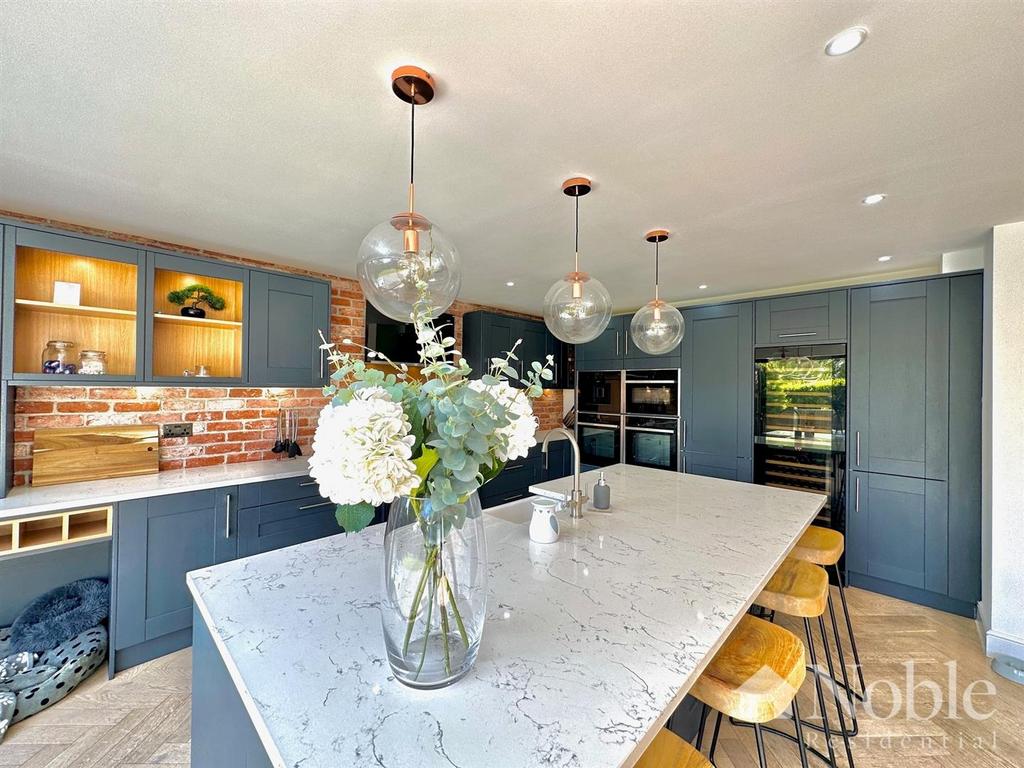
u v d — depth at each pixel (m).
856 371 3.04
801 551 1.92
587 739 0.66
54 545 1.92
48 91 1.24
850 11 0.96
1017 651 2.13
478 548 0.85
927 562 2.76
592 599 1.12
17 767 1.54
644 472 2.90
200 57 1.11
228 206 2.05
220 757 1.01
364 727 0.69
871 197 1.90
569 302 1.91
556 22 0.99
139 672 2.08
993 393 2.22
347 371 0.85
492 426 0.78
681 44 1.06
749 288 3.66
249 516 2.48
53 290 2.27
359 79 1.19
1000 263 2.20
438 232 1.35
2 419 1.97
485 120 1.37
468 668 0.81
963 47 1.05
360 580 1.23
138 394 2.55
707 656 0.90
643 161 1.61
